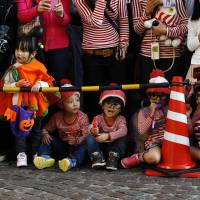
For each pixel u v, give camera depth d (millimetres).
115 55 10594
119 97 9867
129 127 10617
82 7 10250
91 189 8492
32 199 8078
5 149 11344
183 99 9367
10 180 9086
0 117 10195
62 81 10344
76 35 11039
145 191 8320
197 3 10008
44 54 10852
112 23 10492
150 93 9742
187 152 9344
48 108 10688
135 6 10578
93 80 10734
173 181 8859
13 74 10000
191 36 10117
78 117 10289
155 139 9852
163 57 10523
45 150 10164
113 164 9609
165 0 10266
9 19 10344
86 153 10180
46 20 10602
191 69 10133
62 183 8852
